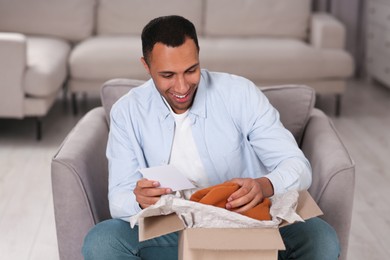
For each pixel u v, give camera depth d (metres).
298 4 4.63
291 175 1.68
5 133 3.95
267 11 4.62
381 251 2.53
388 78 4.77
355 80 5.34
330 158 1.82
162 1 4.59
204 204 1.46
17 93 3.65
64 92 4.48
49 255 2.49
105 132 2.14
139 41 4.36
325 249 1.64
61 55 4.07
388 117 4.35
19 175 3.27
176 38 1.61
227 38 4.58
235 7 4.61
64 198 1.79
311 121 2.17
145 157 1.87
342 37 4.31
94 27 4.67
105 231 1.69
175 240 1.73
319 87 4.22
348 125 4.16
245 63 4.11
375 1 4.99
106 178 2.03
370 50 5.18
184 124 1.84
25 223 2.75
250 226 1.44
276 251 1.38
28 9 4.52
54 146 3.72
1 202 2.95
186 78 1.66
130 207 1.68
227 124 1.83
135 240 1.69
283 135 1.80
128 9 4.59
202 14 4.64
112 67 4.08
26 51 3.64
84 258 1.69
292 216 1.46
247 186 1.53
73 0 4.55
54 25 4.54
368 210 2.90
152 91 1.86
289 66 4.13
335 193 1.75
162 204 1.45
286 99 2.14
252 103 1.83
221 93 1.84
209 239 1.38
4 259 2.46
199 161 1.84
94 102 4.70
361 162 3.50
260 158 1.84
